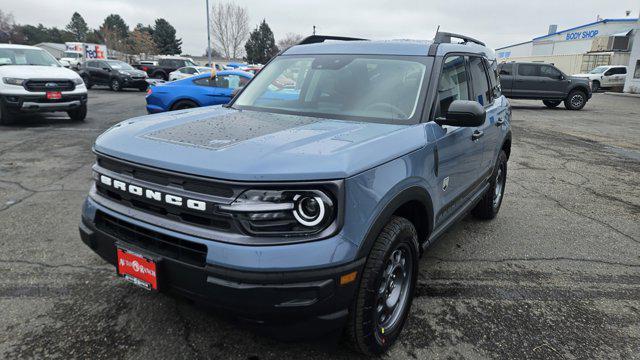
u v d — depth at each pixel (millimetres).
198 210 2117
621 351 2830
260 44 80875
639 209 5719
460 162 3389
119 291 3248
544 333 2986
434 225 3086
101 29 83375
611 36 40406
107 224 2541
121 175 2432
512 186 6719
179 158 2203
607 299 3467
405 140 2646
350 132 2654
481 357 2713
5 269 3529
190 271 2133
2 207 4926
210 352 2633
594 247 4469
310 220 2068
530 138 11258
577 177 7371
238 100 3703
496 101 4691
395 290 2717
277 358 2594
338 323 2188
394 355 2691
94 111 14109
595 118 15945
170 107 10742
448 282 3627
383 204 2322
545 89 18719
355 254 2154
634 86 29422
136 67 31891
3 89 10031
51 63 11508
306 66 3637
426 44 3494
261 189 2031
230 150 2244
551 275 3832
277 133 2586
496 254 4211
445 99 3273
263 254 2008
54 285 3312
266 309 2035
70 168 6695
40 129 10188
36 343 2666
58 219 4602
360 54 3549
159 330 2816
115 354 2592
